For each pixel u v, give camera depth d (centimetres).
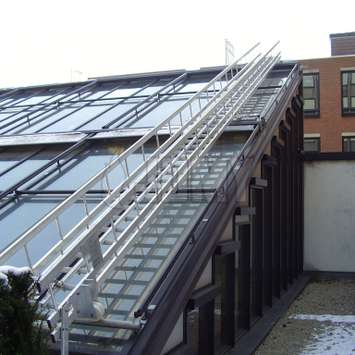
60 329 393
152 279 513
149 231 589
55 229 588
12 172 782
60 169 767
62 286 401
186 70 1326
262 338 809
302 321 960
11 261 535
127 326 443
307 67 2925
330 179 1573
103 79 1346
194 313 586
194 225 595
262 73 996
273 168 1056
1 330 295
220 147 816
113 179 705
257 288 928
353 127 2866
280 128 1142
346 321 959
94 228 436
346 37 3297
